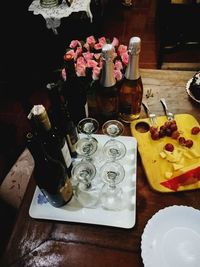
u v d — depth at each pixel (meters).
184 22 2.38
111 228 0.86
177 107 1.19
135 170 0.98
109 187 0.94
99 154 1.03
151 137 1.08
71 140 0.98
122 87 1.04
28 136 0.67
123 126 1.04
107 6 3.55
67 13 2.29
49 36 2.66
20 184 1.21
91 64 1.00
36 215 0.89
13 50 2.74
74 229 0.86
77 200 0.92
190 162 1.00
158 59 2.51
